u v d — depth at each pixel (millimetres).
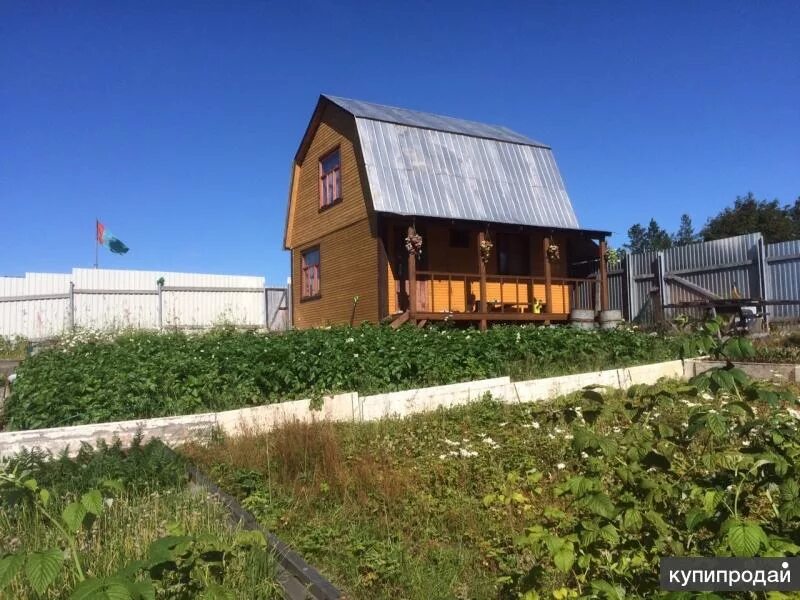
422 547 4383
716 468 3154
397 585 3844
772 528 2898
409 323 15141
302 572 3775
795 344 12875
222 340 12609
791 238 49562
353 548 4246
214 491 5395
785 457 2951
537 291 19094
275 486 5648
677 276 18188
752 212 51000
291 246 21781
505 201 18266
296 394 9125
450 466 6020
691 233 88438
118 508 4867
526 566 3939
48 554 2586
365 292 17078
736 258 16812
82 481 5395
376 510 5039
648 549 2879
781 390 3244
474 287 18156
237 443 6938
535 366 11422
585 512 3438
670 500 3033
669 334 14766
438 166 17750
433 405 9195
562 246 19812
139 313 23391
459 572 4004
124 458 6234
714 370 3252
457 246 18078
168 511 4852
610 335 13289
